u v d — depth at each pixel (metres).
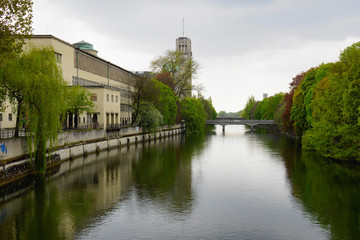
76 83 67.75
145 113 82.75
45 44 58.12
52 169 42.19
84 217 25.33
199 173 41.66
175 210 27.06
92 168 43.91
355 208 27.17
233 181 37.16
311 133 57.81
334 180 36.66
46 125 38.12
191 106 119.00
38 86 35.81
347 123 46.75
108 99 67.69
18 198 30.02
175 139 94.25
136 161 50.34
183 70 103.38
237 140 92.19
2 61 29.42
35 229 22.95
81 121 64.56
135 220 24.75
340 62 54.22
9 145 34.81
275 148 69.50
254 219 25.02
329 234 22.19
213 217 25.42
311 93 63.16
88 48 97.88
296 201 29.34
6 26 29.16
